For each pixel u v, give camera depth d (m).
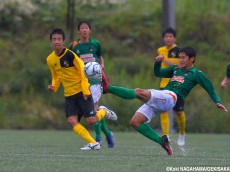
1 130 63.12
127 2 88.88
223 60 74.81
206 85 31.17
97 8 86.06
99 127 38.09
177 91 31.16
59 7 85.44
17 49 77.31
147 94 28.66
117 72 71.50
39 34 80.56
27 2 84.44
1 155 30.47
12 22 81.69
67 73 32.25
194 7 83.06
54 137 50.56
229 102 66.69
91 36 79.56
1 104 68.88
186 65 31.50
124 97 28.23
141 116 29.08
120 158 29.36
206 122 64.81
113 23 82.69
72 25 73.50
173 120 61.38
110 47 77.69
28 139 47.09
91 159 28.38
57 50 32.25
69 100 32.47
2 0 83.56
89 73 30.38
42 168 24.06
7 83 71.75
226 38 78.38
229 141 48.19
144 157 30.34
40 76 71.62
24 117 67.62
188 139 50.88
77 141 45.09
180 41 77.25
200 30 79.06
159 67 31.36
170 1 59.06
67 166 24.88
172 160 28.66
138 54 77.69
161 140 29.45
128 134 57.69
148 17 84.12
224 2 85.56
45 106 68.88
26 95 70.38
